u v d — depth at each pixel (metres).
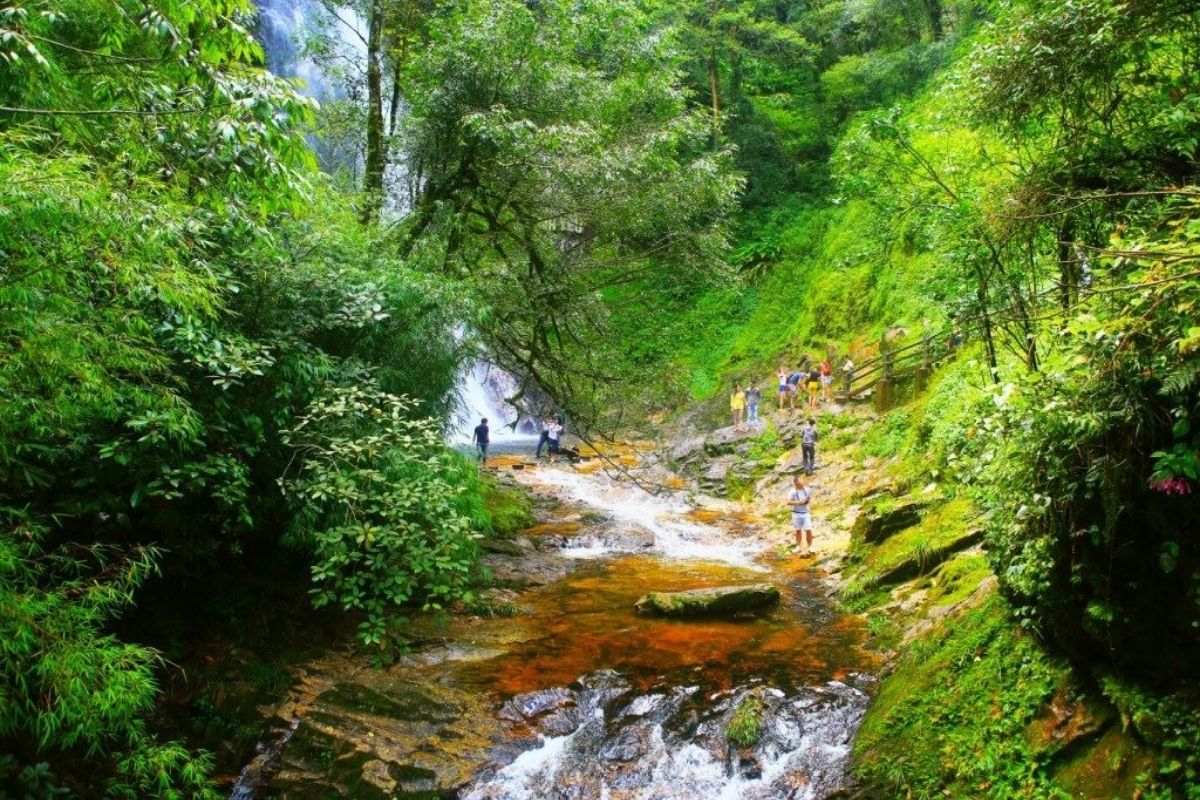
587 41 11.60
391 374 7.50
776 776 5.48
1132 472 3.56
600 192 10.56
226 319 6.20
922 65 25.69
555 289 11.17
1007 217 4.98
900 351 16.67
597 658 7.41
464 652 7.49
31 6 3.58
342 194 9.08
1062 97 4.73
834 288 22.27
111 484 5.72
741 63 30.91
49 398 4.08
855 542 10.33
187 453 6.01
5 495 4.51
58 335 3.58
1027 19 4.85
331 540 5.68
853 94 28.42
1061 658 4.64
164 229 3.71
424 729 6.03
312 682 6.66
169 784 4.88
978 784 4.46
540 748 5.92
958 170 6.24
